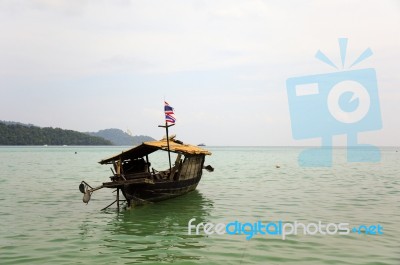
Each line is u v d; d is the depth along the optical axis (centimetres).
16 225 1788
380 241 1505
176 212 2105
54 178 3991
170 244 1480
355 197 2633
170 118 2405
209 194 2817
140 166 2711
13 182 3556
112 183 2091
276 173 4756
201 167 3095
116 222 1859
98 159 8475
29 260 1291
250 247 1436
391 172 4903
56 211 2138
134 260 1295
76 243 1495
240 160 8831
